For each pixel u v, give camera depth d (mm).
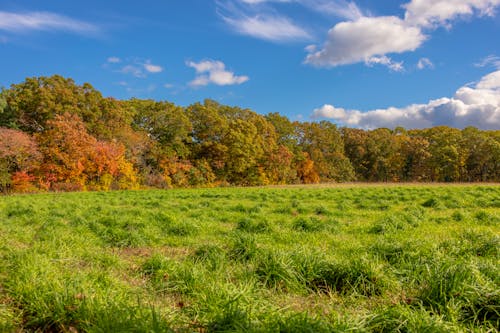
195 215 10789
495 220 8602
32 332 3051
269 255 4711
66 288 3441
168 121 45750
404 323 2805
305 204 13578
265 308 3166
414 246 5246
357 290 3910
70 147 33906
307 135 63406
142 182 41000
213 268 4762
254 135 49906
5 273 4359
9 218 10500
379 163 67500
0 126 34812
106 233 7309
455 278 3357
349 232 7801
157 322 2727
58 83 38000
